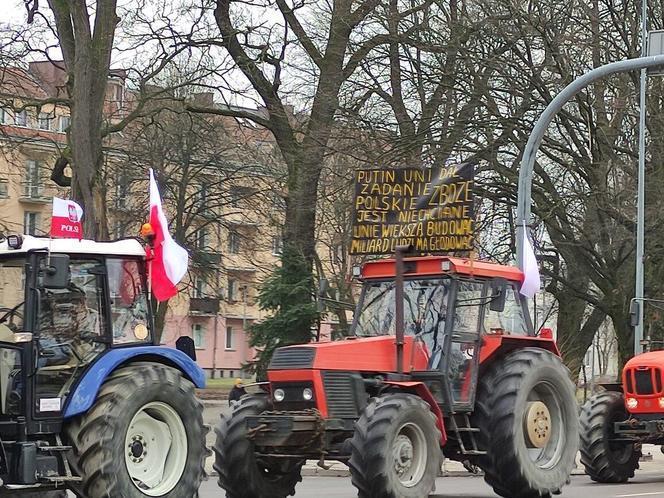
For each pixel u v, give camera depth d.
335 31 27.64
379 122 26.92
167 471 10.78
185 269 11.40
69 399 10.35
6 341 10.37
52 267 10.16
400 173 13.85
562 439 13.23
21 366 10.23
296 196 28.67
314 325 28.53
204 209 36.41
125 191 35.31
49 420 10.23
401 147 26.02
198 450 10.98
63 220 11.02
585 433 17.33
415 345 12.59
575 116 26.31
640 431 16.94
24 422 10.12
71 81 26.02
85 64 24.58
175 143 34.00
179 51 29.00
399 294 12.38
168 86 31.36
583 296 28.58
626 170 26.00
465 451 12.40
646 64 17.48
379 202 13.93
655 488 16.05
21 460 9.98
